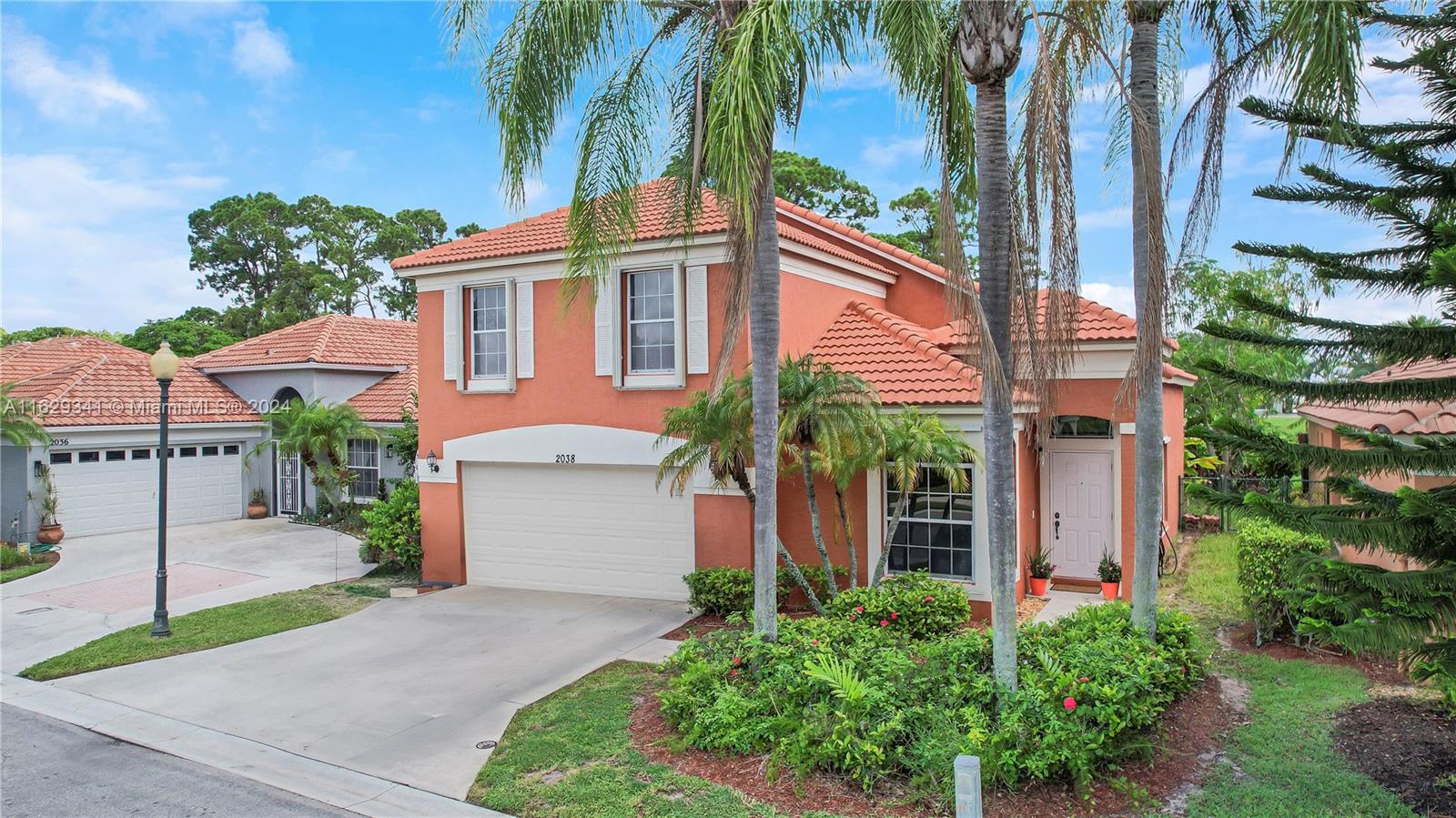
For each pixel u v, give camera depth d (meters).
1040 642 8.49
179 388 24.73
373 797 7.21
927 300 16.33
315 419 21.16
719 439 10.85
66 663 11.29
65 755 8.35
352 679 10.30
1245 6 8.88
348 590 15.36
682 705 8.07
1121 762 7.00
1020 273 7.70
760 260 8.75
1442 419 10.18
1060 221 7.59
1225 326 7.46
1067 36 9.12
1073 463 14.16
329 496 22.25
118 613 14.12
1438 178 7.09
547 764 7.56
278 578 16.64
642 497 13.95
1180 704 8.33
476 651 11.26
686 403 13.24
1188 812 6.29
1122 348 13.05
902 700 7.49
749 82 7.46
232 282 50.88
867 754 6.88
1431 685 8.45
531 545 14.92
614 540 14.20
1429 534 6.37
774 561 8.88
